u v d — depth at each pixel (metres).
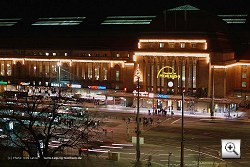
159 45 177.00
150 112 161.25
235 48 193.00
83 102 179.75
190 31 173.50
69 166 83.25
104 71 199.25
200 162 92.31
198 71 168.00
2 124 90.12
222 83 166.88
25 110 93.69
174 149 104.88
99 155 96.81
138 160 88.75
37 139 70.69
